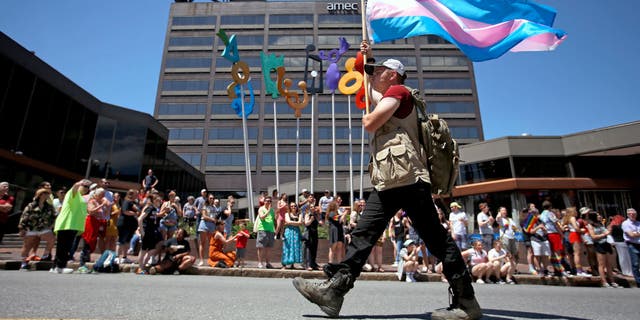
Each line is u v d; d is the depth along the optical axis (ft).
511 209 72.64
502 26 11.64
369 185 98.37
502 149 74.84
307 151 149.48
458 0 11.94
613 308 9.86
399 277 23.80
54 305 7.09
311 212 27.45
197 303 8.13
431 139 7.19
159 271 22.09
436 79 160.04
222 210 36.47
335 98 156.35
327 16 170.71
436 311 6.90
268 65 59.52
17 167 59.06
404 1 11.51
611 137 67.97
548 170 72.79
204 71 161.89
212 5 172.55
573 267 27.12
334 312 6.81
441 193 7.25
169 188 102.99
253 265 30.78
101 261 21.45
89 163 75.77
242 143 151.64
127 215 26.27
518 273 27.68
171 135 153.28
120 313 6.46
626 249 28.89
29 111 61.31
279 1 173.17
